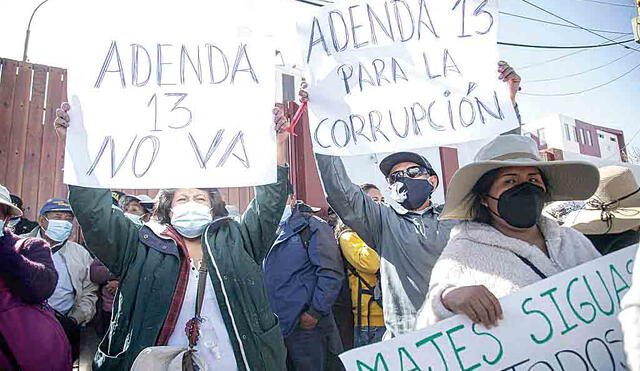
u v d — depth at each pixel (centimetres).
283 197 222
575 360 152
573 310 157
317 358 327
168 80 215
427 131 228
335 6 246
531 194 177
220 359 193
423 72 234
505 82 226
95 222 199
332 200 261
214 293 203
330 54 242
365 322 334
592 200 262
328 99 238
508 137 188
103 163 203
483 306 150
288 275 336
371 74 238
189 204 223
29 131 503
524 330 154
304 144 613
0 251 216
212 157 208
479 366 151
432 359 152
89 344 392
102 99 210
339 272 338
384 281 267
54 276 231
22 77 508
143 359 179
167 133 210
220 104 214
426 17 238
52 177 506
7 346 207
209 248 207
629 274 165
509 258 168
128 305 199
